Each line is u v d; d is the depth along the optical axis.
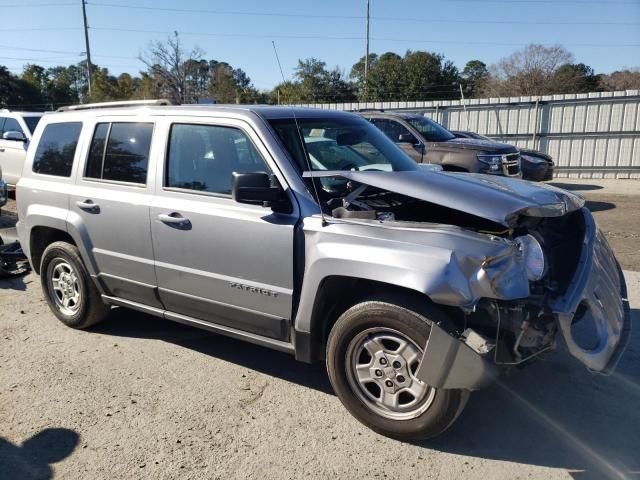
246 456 3.30
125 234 4.46
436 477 3.10
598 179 17.50
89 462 3.27
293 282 3.62
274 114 4.07
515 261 3.13
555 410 3.79
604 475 3.12
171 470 3.18
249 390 4.08
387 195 4.27
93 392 4.05
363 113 12.18
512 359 3.20
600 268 3.80
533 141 18.17
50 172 5.12
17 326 5.33
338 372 3.53
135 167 4.46
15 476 3.16
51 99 59.38
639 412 3.76
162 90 40.72
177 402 3.91
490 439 3.46
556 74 51.59
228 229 3.85
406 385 3.34
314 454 3.31
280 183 3.71
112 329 5.24
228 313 4.02
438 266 3.04
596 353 3.36
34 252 5.39
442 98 41.81
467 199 3.35
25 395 4.02
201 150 4.12
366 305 3.35
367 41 41.25
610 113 17.17
